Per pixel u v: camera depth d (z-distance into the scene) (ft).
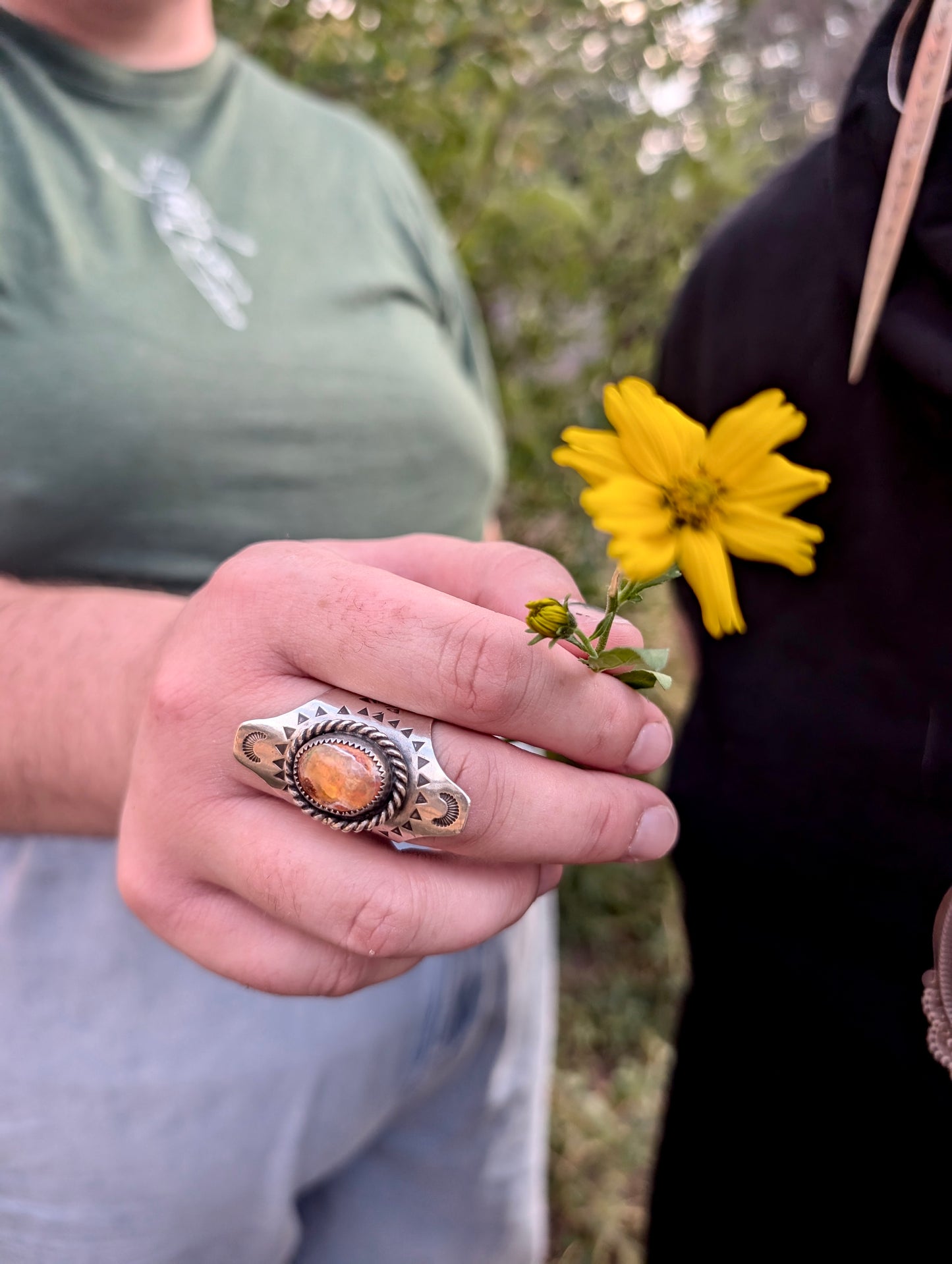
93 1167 1.01
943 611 0.74
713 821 0.92
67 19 1.08
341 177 1.32
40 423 0.97
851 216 0.75
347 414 1.17
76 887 0.98
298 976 0.70
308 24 1.99
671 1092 1.07
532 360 2.49
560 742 0.66
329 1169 1.20
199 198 1.14
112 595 0.85
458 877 0.68
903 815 0.77
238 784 0.67
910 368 0.70
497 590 0.72
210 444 1.06
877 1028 0.80
